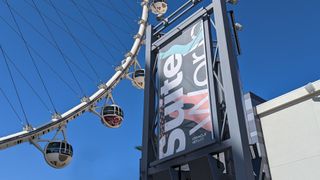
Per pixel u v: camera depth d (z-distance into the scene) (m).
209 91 15.70
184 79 17.28
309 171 19.17
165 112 17.36
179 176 16.17
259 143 21.20
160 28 21.36
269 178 20.45
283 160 20.34
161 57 19.42
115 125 52.47
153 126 18.33
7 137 44.03
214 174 13.98
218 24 16.38
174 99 17.20
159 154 16.61
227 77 14.82
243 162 12.97
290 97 21.08
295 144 20.19
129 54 54.66
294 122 20.66
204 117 15.34
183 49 18.23
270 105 21.84
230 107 14.20
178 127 16.27
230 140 13.76
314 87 20.33
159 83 18.62
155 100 19.16
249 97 23.02
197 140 15.09
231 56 15.35
